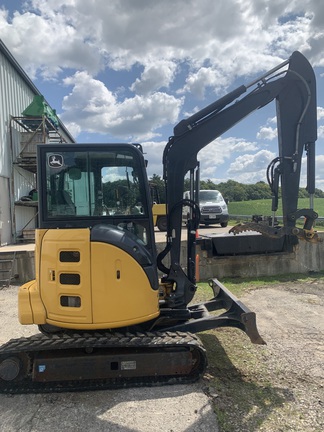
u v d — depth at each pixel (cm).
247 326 367
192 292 412
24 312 338
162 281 420
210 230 1379
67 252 330
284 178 397
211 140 406
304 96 399
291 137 401
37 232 349
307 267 892
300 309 598
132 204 363
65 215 351
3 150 1248
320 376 366
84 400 325
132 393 334
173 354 343
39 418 298
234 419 292
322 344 450
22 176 1427
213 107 403
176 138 404
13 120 1334
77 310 327
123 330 363
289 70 398
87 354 342
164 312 395
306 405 312
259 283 788
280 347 441
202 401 319
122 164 363
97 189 357
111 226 346
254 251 586
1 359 339
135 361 340
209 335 483
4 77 1275
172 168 405
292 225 396
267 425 283
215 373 373
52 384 345
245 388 342
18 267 837
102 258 326
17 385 343
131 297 333
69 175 354
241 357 412
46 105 1373
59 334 360
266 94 402
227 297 456
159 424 287
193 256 424
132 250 335
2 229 1214
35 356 340
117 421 292
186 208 482
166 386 345
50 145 353
